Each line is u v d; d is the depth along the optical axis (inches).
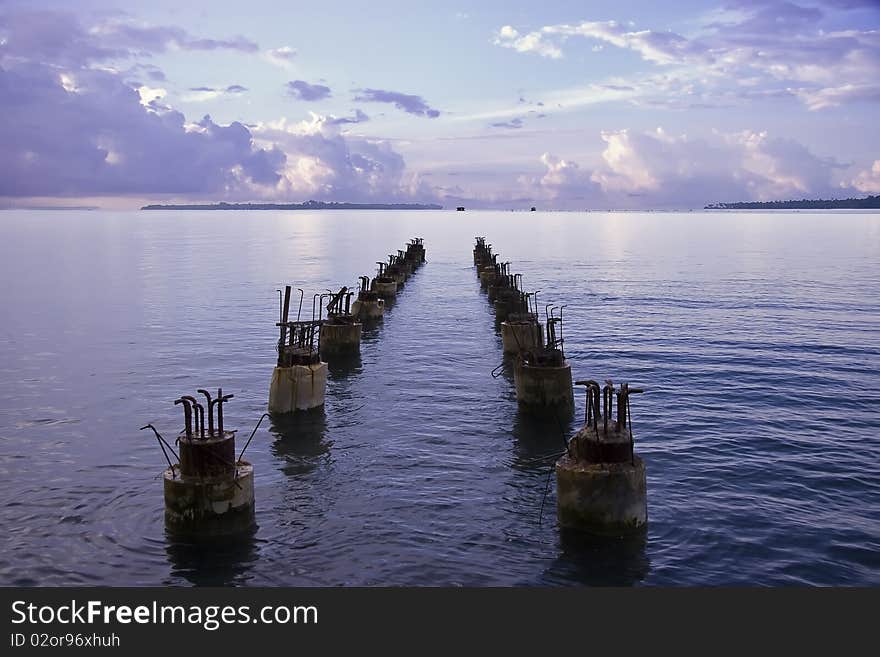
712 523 668.7
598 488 627.5
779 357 1381.6
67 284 2709.2
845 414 1007.6
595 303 2185.0
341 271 3297.2
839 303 2159.2
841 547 628.4
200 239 6269.7
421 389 1160.8
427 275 3102.9
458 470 804.0
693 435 919.0
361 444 888.9
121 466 801.6
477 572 587.2
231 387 1160.2
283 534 645.3
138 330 1705.2
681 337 1604.3
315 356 1008.2
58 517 673.0
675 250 4773.6
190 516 630.5
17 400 1077.8
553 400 994.1
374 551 617.9
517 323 1389.0
